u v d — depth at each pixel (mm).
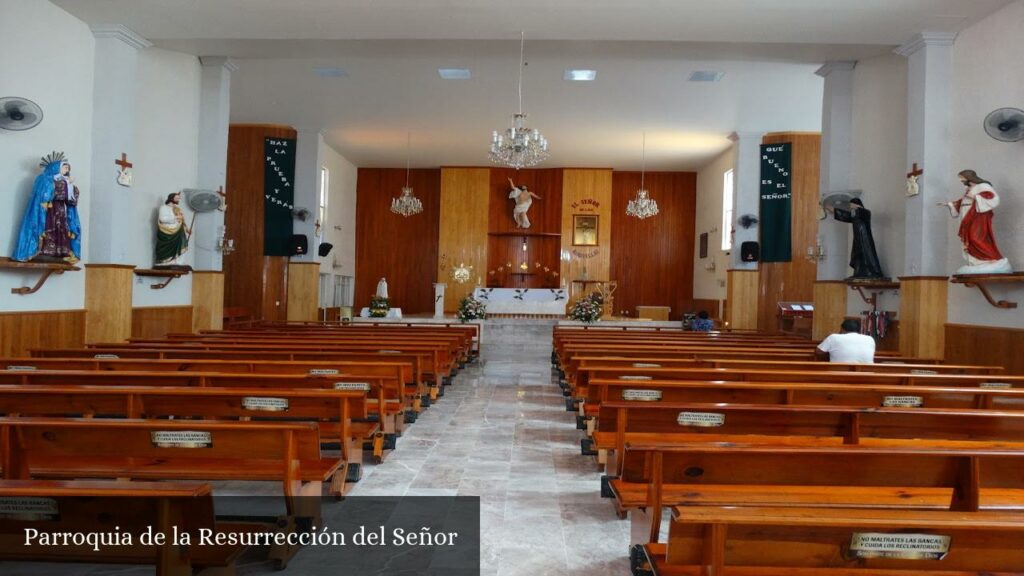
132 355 6695
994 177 7914
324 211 19109
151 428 3033
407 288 22625
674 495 3125
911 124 8922
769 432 3574
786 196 15859
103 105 9188
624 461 2998
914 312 8680
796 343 9531
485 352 14609
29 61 8000
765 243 15992
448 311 21719
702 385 4445
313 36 9633
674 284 22281
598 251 21672
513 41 10266
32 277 8109
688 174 22359
